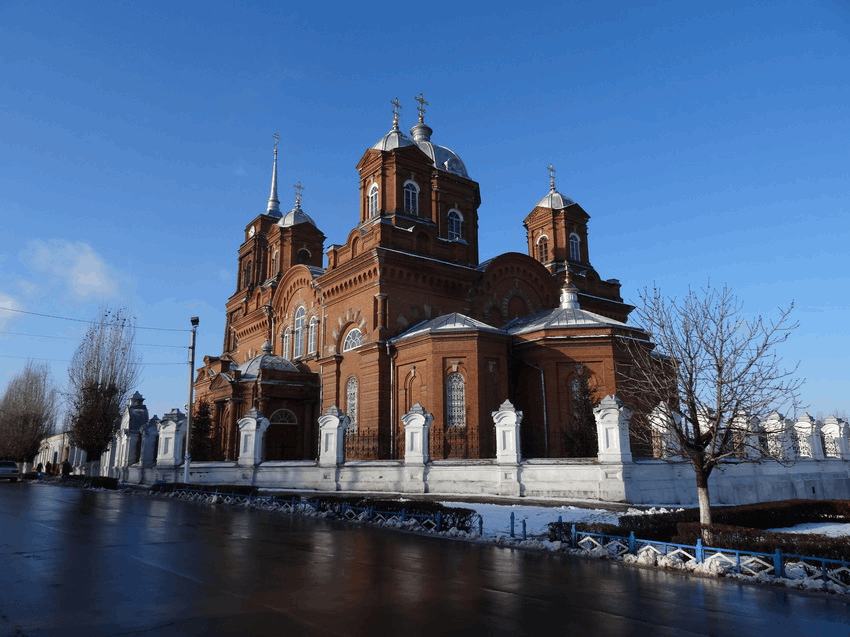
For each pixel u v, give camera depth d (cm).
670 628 819
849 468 3400
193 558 1262
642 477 2372
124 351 5284
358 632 758
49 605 870
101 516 2064
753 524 1919
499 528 1759
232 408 4103
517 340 3588
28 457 6719
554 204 5416
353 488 2822
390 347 3631
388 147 4475
